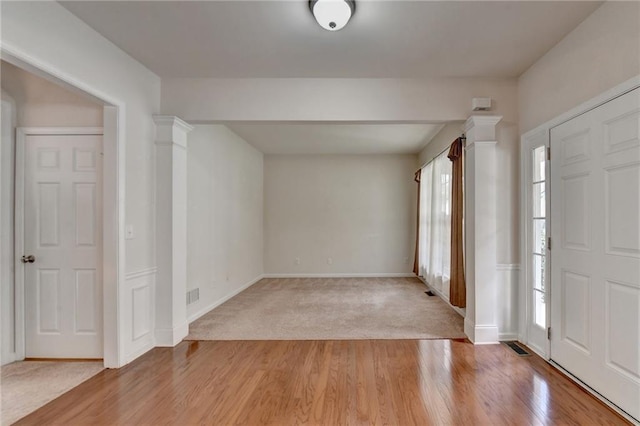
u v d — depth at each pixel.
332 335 3.45
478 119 3.12
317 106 3.26
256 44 2.65
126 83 2.80
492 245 3.17
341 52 2.77
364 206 6.98
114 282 2.69
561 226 2.60
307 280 6.60
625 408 1.99
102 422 1.98
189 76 3.25
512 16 2.27
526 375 2.53
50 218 2.85
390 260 6.95
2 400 2.22
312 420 1.99
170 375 2.57
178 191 3.30
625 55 1.99
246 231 5.95
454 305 3.99
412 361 2.79
